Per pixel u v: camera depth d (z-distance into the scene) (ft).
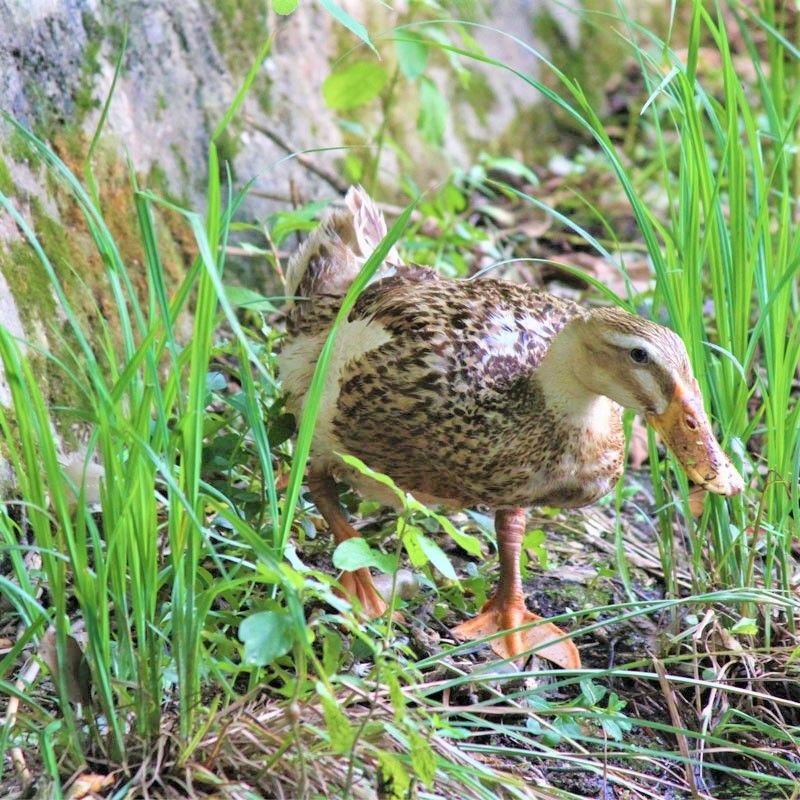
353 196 25.76
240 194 17.65
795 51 24.12
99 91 28.76
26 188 25.54
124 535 16.17
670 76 20.97
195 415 15.99
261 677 18.06
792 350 22.06
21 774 16.15
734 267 22.41
